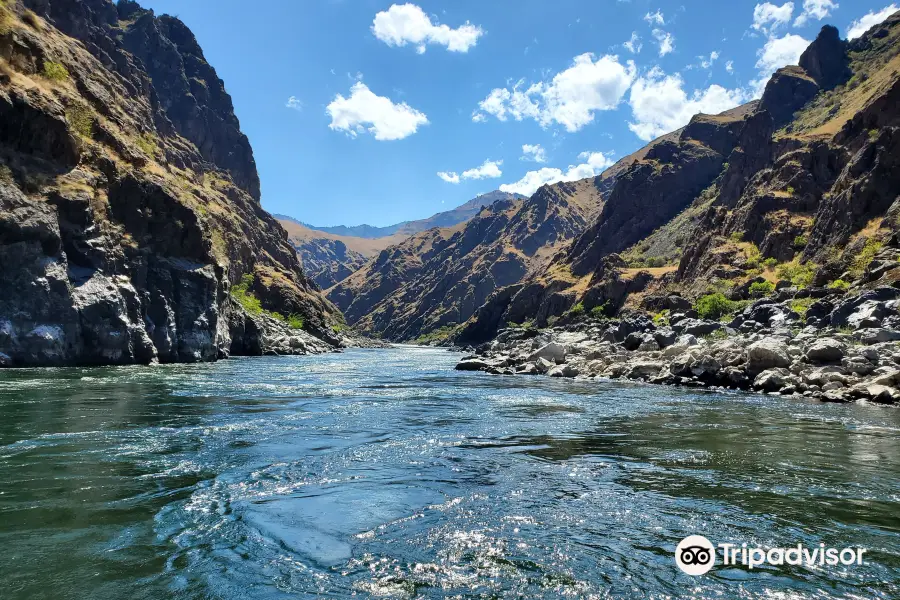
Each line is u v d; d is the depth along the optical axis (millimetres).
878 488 11344
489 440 16250
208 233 58938
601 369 41281
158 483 10953
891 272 48781
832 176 95062
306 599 6594
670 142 191250
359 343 168625
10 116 40750
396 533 8766
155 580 6914
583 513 9789
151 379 32438
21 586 6633
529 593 6875
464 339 181000
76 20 116062
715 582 7223
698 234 118000
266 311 117875
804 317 48094
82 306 40281
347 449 14539
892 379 25562
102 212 46094
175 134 162125
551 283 158250
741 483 11695
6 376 31125
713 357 33812
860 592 6977
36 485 10555
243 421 18500
